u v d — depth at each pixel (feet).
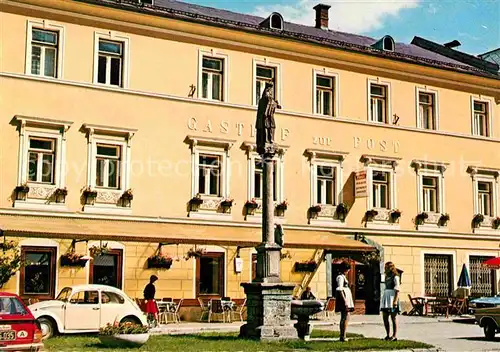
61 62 95.30
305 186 110.42
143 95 99.96
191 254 99.60
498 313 73.41
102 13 97.91
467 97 128.57
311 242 100.89
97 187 95.91
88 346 58.59
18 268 82.84
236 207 104.88
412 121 122.01
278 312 64.59
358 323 96.68
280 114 109.81
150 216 98.37
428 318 106.52
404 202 119.03
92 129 95.76
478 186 127.95
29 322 53.62
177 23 102.68
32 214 91.09
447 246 122.21
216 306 95.55
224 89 106.11
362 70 118.11
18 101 92.12
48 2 94.68
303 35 111.75
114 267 95.35
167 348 57.21
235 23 106.22
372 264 115.03
